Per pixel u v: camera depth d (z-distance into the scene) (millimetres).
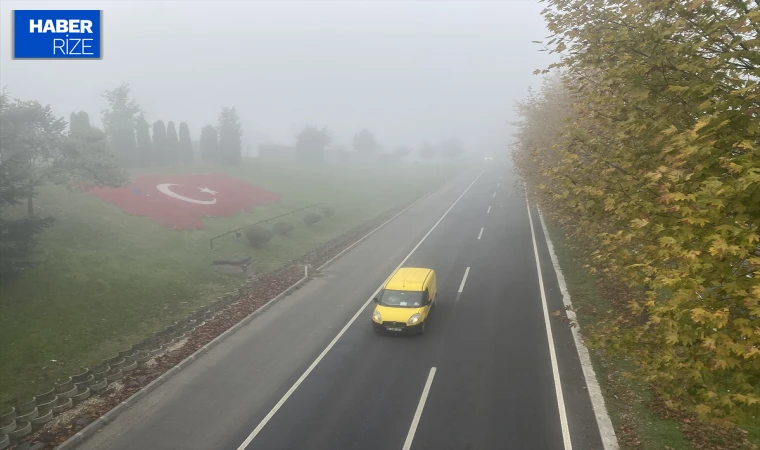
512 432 9992
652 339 7441
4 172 16172
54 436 10102
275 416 10836
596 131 11695
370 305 18156
